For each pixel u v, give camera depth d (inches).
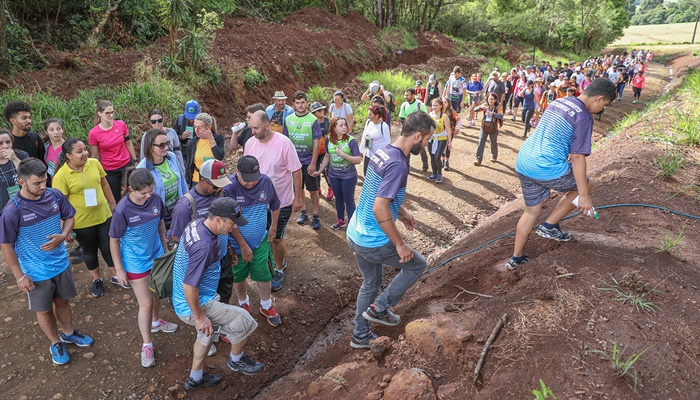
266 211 182.2
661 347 127.1
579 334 132.1
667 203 227.8
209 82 483.2
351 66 748.0
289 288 227.5
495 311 150.3
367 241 146.8
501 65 1021.2
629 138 338.6
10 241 155.6
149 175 162.2
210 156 238.4
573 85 560.1
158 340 187.6
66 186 194.1
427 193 349.4
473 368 132.6
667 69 1523.1
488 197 345.4
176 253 149.0
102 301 209.8
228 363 171.8
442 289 191.8
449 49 1038.4
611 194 237.5
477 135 518.9
